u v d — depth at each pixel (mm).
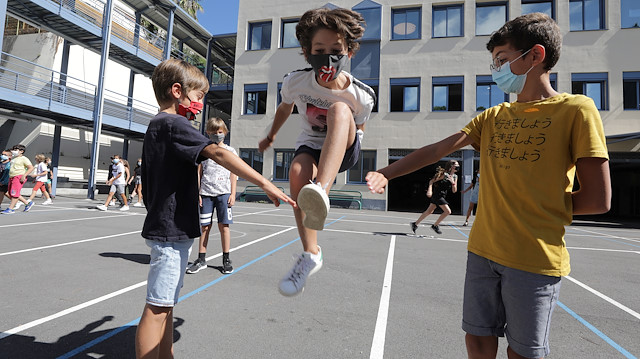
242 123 18875
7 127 18672
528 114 1466
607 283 4113
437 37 16641
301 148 2018
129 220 8414
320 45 1716
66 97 15312
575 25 15273
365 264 4723
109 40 15328
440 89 16547
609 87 14711
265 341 2342
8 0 12742
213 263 4539
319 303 3119
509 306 1387
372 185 1394
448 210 7770
